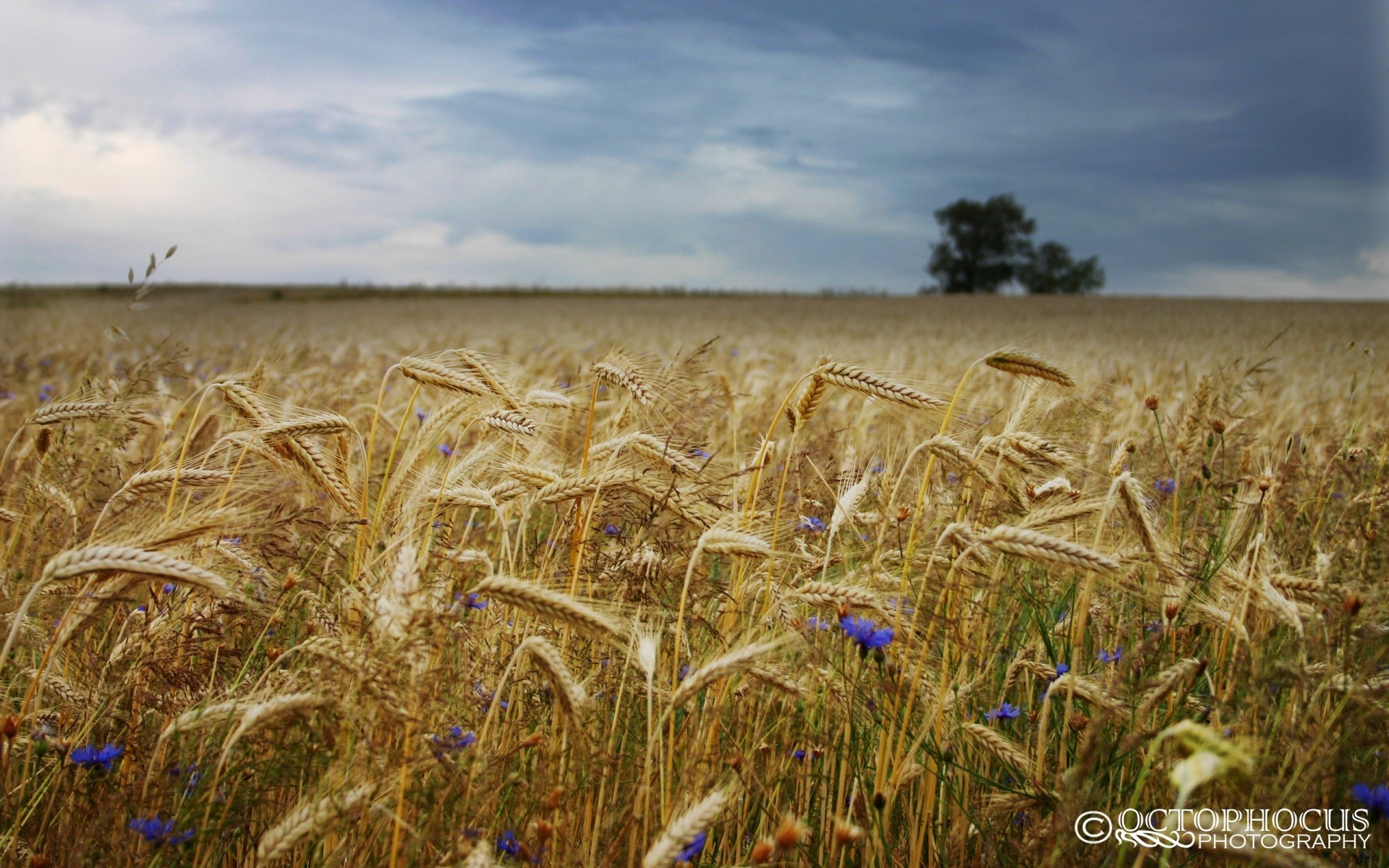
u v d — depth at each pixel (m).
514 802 3.00
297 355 11.15
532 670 3.34
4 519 4.10
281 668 3.28
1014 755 3.05
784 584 3.51
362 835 2.70
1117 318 55.41
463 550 3.38
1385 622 2.91
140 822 2.53
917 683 3.07
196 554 3.32
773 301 89.69
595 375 3.71
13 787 3.09
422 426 3.83
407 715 2.49
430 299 92.56
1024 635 3.86
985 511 3.26
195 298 92.38
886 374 3.43
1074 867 2.65
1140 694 2.85
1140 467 4.81
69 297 78.75
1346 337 33.59
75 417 4.17
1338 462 4.36
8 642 2.54
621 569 3.49
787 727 3.20
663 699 3.17
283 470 3.67
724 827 3.01
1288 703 3.13
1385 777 3.04
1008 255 135.38
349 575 3.50
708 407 4.42
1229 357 18.41
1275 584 3.32
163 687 3.18
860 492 3.63
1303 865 2.17
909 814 3.10
